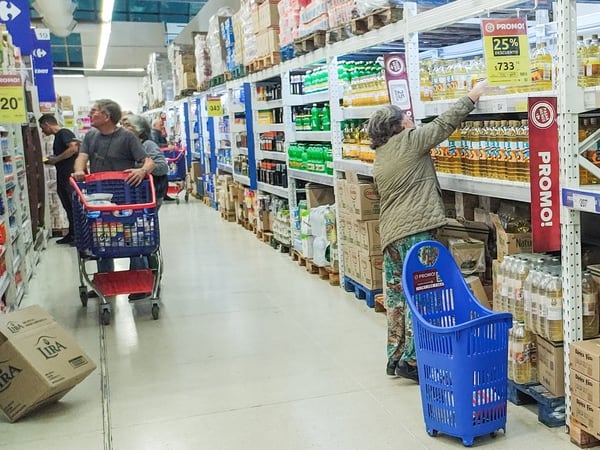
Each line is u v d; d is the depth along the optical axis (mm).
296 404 3199
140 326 4625
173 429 2984
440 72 3717
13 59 5559
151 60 18016
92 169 5203
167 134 16188
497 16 3721
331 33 5016
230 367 3740
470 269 3607
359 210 4680
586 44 2725
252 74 7684
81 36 21766
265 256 6992
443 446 2709
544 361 2883
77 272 6539
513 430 2809
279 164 7188
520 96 2900
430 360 2711
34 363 3123
